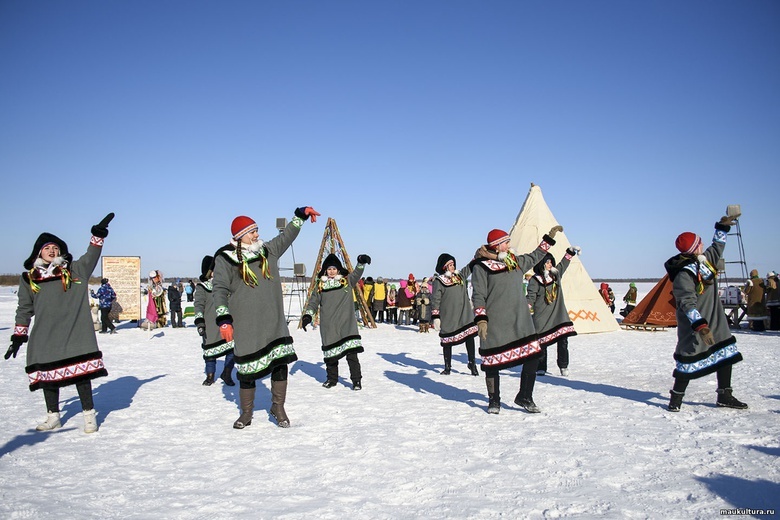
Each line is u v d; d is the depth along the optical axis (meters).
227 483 4.12
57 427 5.86
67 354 5.62
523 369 6.34
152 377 9.41
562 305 8.98
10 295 55.94
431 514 3.50
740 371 9.12
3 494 3.91
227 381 8.53
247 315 5.71
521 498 3.75
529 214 16.91
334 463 4.56
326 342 8.23
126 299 23.14
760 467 4.29
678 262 6.21
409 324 23.23
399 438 5.31
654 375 8.95
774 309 17.61
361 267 8.17
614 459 4.55
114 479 4.24
